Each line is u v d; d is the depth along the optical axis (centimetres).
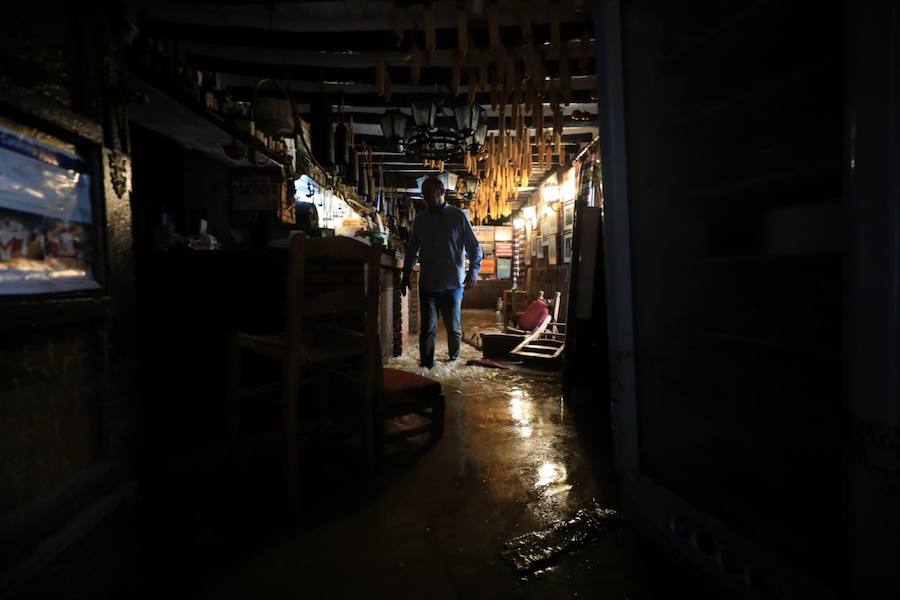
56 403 120
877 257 95
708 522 148
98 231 133
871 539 98
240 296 272
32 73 112
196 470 200
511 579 153
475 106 382
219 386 265
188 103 287
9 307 100
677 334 186
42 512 110
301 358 195
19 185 106
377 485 219
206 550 167
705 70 187
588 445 271
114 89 139
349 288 340
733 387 175
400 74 348
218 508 197
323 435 220
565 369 371
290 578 152
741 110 168
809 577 118
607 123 185
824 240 137
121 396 141
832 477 136
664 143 187
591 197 607
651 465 185
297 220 399
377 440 244
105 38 135
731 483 172
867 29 94
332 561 161
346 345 214
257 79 378
